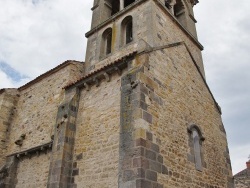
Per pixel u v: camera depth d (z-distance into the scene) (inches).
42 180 443.5
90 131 406.6
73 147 413.7
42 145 465.4
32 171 474.3
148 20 497.4
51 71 576.7
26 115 585.0
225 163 513.3
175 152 373.7
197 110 492.7
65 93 478.3
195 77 540.7
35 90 604.7
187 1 719.1
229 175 508.1
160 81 407.8
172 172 349.4
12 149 564.4
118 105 390.6
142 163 303.6
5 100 623.5
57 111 482.3
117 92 404.2
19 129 579.8
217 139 524.1
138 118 332.5
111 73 426.9
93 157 378.3
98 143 384.2
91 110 427.2
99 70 434.0
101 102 419.2
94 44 592.7
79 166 388.5
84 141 405.4
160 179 321.7
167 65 447.8
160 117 371.9
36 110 563.5
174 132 391.2
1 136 585.3
